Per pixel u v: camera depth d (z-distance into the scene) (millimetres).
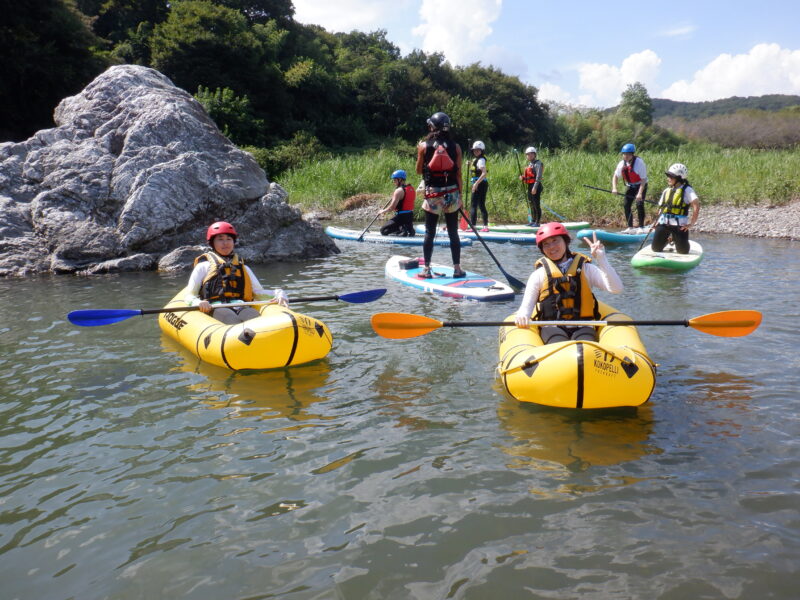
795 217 12094
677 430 3266
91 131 10078
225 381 4121
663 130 49719
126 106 10148
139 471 2939
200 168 9523
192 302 4895
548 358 3449
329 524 2488
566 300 4047
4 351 4836
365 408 3643
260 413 3592
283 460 3023
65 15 24422
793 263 8180
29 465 3016
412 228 11680
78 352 4793
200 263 5113
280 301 4871
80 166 9492
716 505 2562
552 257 4113
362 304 6332
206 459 3047
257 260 9305
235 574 2201
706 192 14641
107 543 2395
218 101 26969
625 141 47281
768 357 4391
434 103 41844
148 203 9047
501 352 3986
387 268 8039
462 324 4117
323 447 3152
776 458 2947
